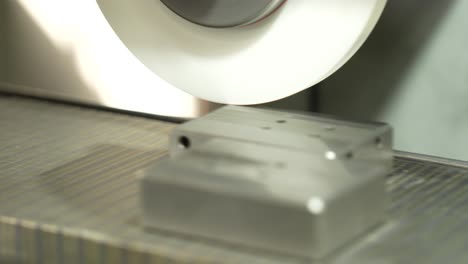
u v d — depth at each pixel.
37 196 0.77
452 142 0.87
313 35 0.84
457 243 0.69
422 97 0.87
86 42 0.99
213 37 0.89
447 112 0.86
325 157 0.73
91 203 0.75
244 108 0.85
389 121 0.89
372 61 0.88
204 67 0.89
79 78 1.01
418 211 0.75
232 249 0.67
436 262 0.67
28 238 0.72
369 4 0.80
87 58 1.00
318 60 0.84
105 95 1.00
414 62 0.87
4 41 1.04
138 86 0.98
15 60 1.04
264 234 0.67
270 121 0.81
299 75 0.85
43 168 0.83
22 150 0.88
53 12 1.00
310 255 0.65
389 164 0.82
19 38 1.03
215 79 0.89
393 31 0.87
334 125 0.81
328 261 0.67
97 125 0.96
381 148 0.80
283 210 0.66
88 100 1.01
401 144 0.89
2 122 0.97
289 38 0.85
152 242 0.69
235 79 0.88
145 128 0.95
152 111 0.97
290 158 0.73
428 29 0.86
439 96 0.86
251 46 0.87
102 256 0.69
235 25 0.86
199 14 0.87
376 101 0.89
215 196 0.68
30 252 0.72
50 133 0.93
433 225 0.72
